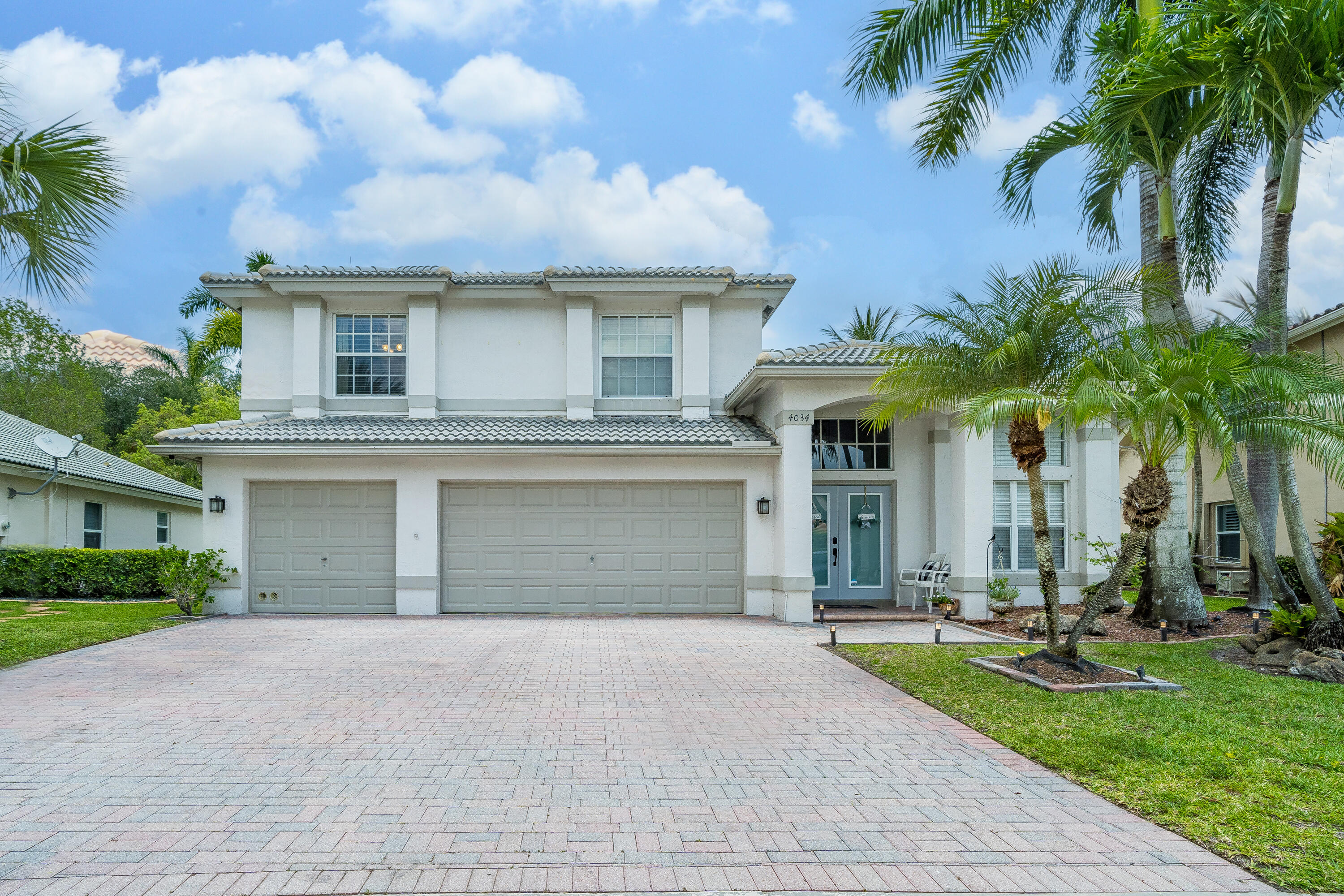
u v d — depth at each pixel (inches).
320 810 181.5
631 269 631.8
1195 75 354.3
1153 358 321.4
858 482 601.9
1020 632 468.8
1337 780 203.0
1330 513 526.3
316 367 612.7
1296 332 648.4
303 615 545.3
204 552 529.3
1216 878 150.1
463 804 186.7
